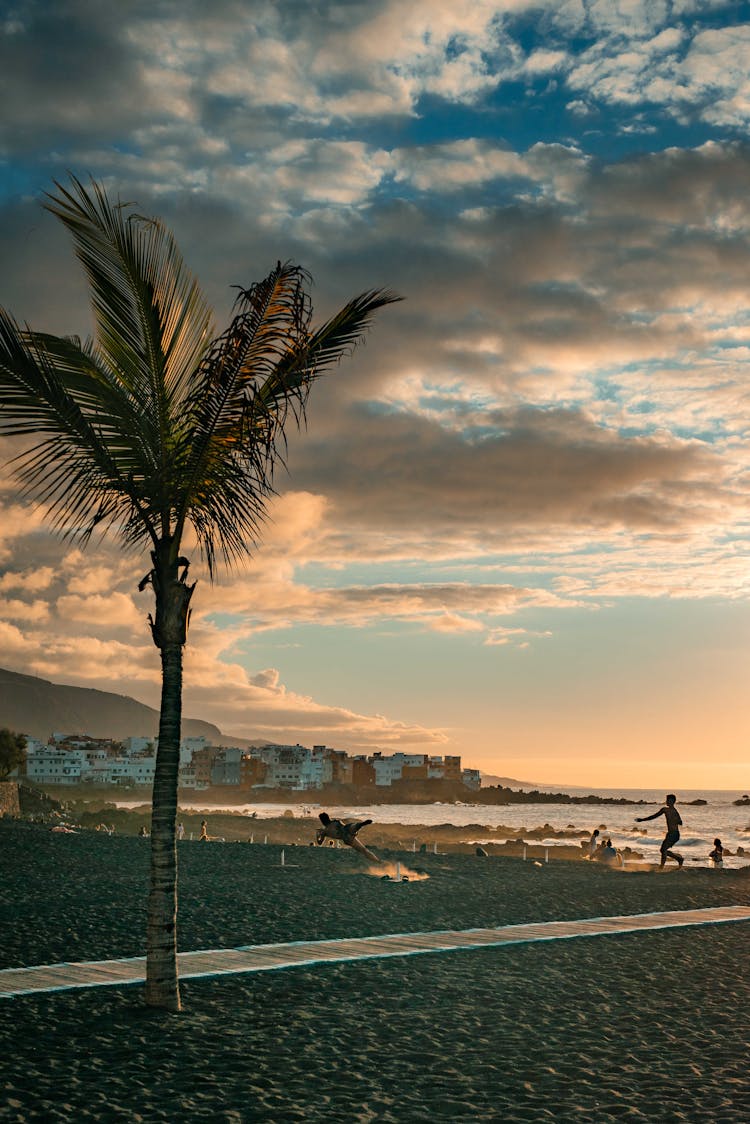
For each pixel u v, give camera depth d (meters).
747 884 33.91
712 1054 11.25
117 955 16.33
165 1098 9.20
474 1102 9.40
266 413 13.55
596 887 31.77
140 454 13.45
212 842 50.25
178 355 13.74
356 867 36.88
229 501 13.71
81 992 13.30
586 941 19.48
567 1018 12.98
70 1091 9.27
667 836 41.69
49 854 36.00
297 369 13.56
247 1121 8.64
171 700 13.08
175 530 13.50
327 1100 9.33
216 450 13.45
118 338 13.52
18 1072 9.75
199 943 18.09
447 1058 10.91
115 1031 11.42
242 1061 10.52
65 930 18.91
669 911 25.09
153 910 12.71
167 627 13.05
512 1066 10.66
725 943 19.70
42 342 13.19
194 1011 12.58
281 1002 13.33
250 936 19.02
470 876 35.09
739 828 162.50
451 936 19.38
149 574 13.35
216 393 13.30
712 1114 9.06
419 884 31.23
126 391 13.78
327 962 16.22
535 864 43.41
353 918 22.30
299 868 35.34
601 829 144.25
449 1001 13.77
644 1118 8.95
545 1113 9.06
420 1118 8.87
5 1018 11.84
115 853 38.00
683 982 15.55
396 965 16.30
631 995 14.51
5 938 17.73
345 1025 12.26
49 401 12.88
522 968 16.44
